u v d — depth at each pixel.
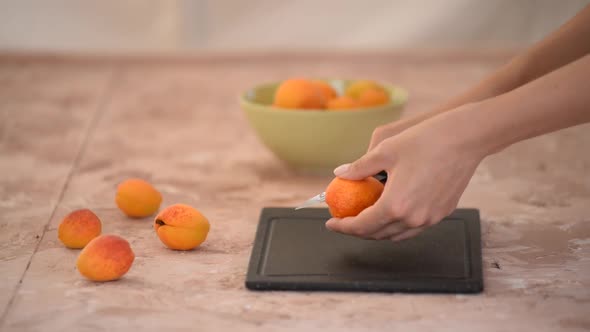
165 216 1.10
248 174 1.41
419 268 1.03
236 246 1.12
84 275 1.03
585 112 0.94
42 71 2.29
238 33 2.64
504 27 2.60
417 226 0.99
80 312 0.97
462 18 2.59
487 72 2.20
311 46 2.66
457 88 1.99
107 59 2.41
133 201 1.20
